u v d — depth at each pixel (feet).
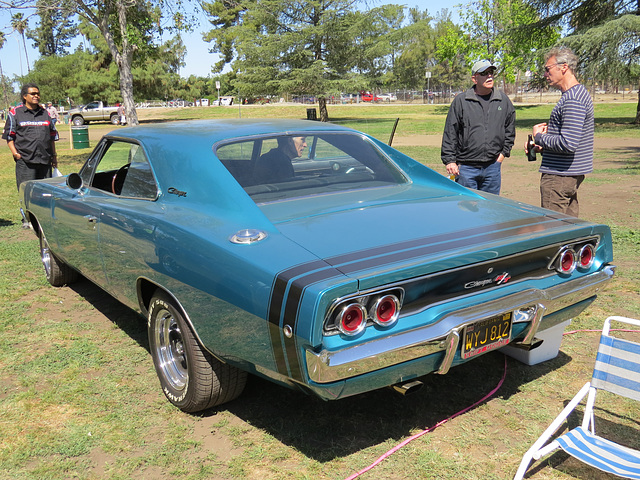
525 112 140.46
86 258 13.79
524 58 127.44
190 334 9.91
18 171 26.30
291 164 11.51
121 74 62.18
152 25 63.10
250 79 132.98
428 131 94.94
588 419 8.83
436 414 10.56
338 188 11.51
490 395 11.13
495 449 9.47
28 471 9.14
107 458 9.44
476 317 8.51
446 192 11.85
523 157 55.36
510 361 12.62
